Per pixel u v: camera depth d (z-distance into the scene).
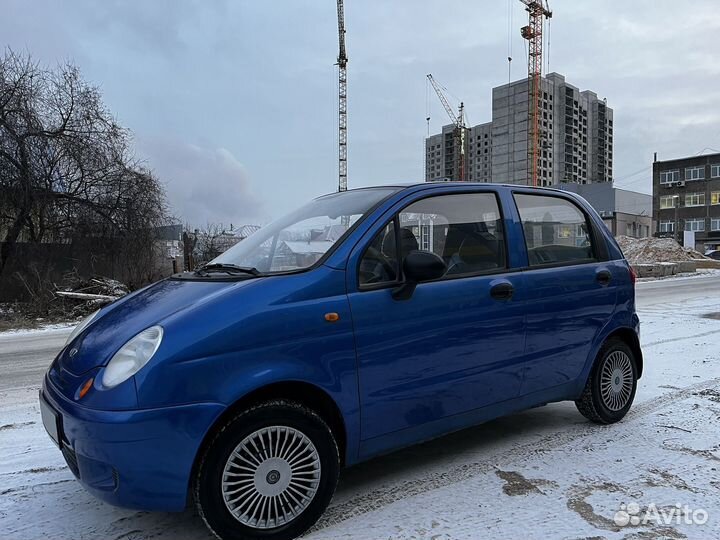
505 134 107.94
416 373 3.10
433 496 3.13
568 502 3.03
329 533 2.74
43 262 19.50
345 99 92.94
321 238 3.20
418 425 3.14
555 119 108.56
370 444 2.97
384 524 2.82
